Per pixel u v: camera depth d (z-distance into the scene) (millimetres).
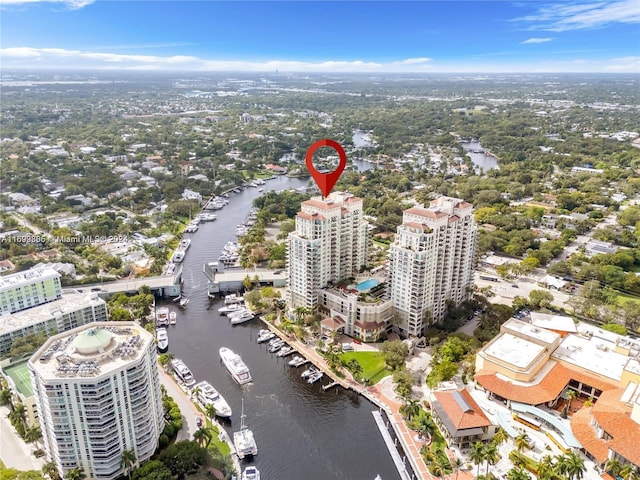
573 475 185125
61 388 177125
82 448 187750
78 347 191500
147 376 198375
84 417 182500
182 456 198750
